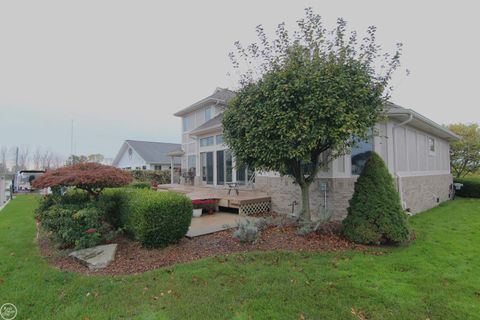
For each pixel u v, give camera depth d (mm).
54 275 4043
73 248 5309
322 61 5387
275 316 2916
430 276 3852
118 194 6570
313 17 5609
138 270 4246
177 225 5438
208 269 4145
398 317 2883
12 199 14930
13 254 5031
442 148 13016
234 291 3455
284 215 8617
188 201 5680
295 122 5031
